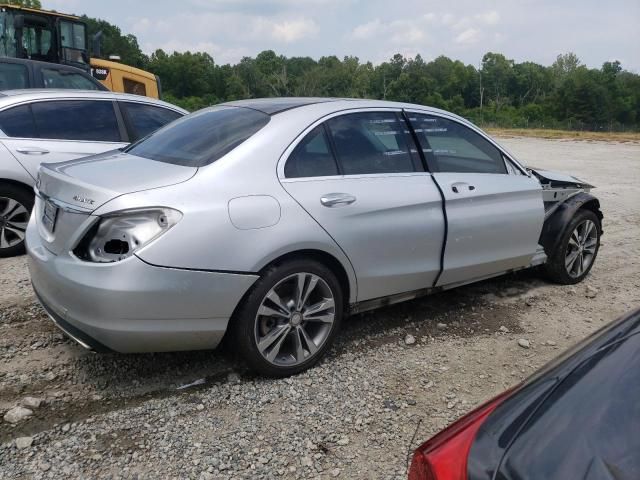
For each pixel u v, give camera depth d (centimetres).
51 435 304
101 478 275
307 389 358
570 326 479
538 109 8775
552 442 152
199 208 323
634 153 2295
